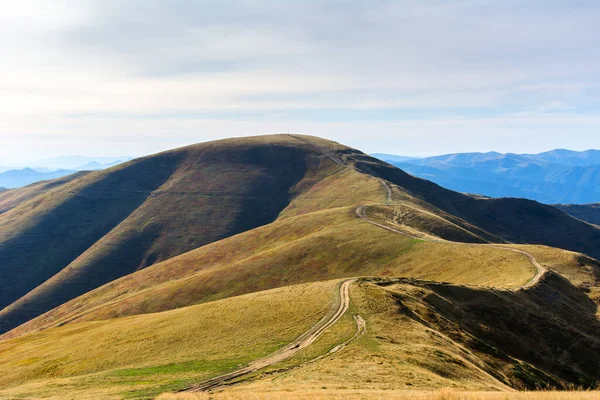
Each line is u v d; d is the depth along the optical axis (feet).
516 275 266.36
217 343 168.35
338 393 89.35
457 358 137.28
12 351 249.75
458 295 216.13
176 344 176.14
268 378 120.78
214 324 190.80
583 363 189.06
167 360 157.79
